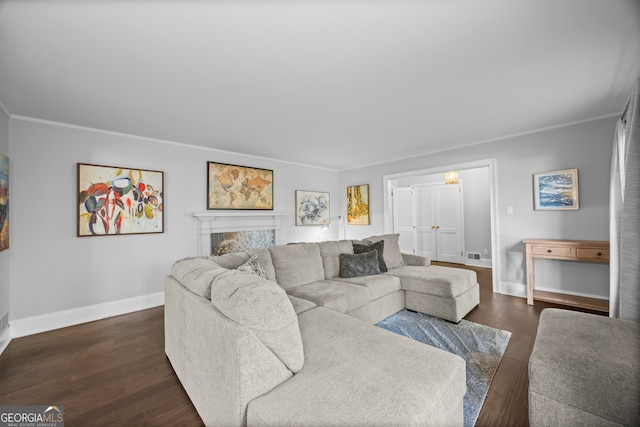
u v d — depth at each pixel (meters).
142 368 2.07
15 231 2.69
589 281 3.29
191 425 1.50
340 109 2.74
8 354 2.31
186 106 2.59
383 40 1.68
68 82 2.11
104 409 1.63
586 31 1.61
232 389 1.11
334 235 6.12
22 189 2.73
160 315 3.25
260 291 1.18
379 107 2.71
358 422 0.93
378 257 3.43
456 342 2.38
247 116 2.88
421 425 0.95
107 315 3.20
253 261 2.41
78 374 2.00
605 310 2.96
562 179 3.38
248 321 1.13
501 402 1.64
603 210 3.13
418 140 3.92
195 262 2.00
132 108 2.62
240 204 4.49
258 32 1.58
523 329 2.65
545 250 3.27
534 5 1.41
